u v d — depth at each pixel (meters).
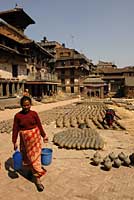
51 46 70.38
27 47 41.97
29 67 42.78
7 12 46.16
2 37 34.75
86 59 75.94
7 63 34.38
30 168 5.21
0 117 18.55
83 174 5.82
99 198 4.55
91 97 59.03
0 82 31.50
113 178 5.55
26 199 4.53
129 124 14.44
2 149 8.41
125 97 60.31
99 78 62.22
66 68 69.81
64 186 5.11
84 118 16.53
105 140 9.91
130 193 4.77
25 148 5.05
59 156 7.43
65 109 25.06
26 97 5.18
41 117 17.55
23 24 49.00
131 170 6.11
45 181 5.38
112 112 13.41
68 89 69.81
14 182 5.35
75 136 9.91
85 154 7.71
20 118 5.07
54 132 11.87
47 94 48.88
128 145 9.06
